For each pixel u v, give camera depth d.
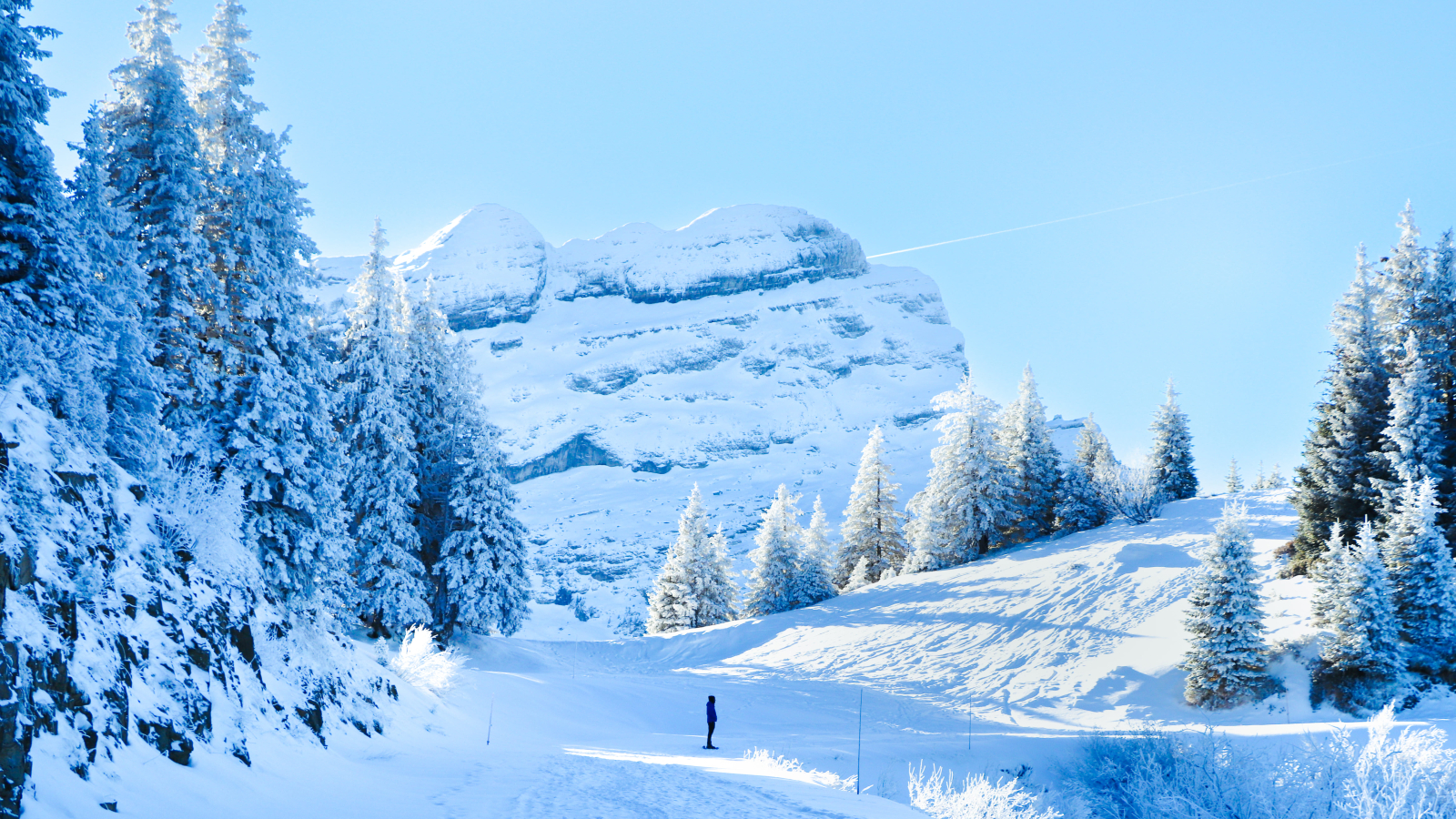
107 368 12.27
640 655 56.50
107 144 16.64
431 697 22.39
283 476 17.44
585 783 13.14
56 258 11.01
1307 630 31.91
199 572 13.26
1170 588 40.34
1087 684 35.28
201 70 19.17
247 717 11.89
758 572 66.75
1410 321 35.28
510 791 11.98
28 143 10.59
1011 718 34.19
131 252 13.35
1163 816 15.95
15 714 6.97
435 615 38.50
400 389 38.50
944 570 58.34
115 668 9.21
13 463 8.89
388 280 35.19
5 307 10.00
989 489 59.97
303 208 19.98
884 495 71.81
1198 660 31.36
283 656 15.08
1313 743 15.51
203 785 9.24
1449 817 13.02
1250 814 15.06
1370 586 28.47
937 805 15.09
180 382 16.42
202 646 11.66
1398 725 20.41
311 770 11.98
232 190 19.06
